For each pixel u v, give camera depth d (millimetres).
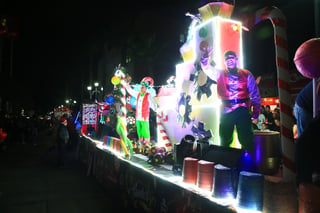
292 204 1896
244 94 3328
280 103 2725
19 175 8172
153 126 7008
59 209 5094
